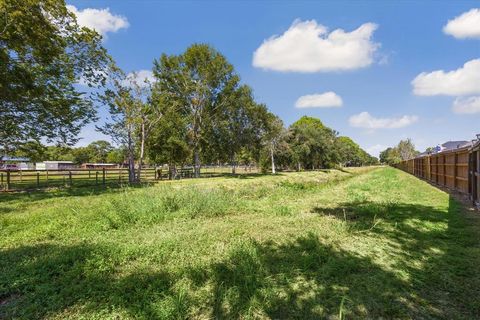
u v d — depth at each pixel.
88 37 14.95
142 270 3.49
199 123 23.41
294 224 5.84
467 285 2.95
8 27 10.32
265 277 3.19
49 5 11.88
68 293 2.94
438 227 5.25
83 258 3.91
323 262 3.69
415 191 11.34
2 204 8.67
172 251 4.16
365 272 3.34
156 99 19.84
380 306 2.61
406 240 4.55
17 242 4.84
